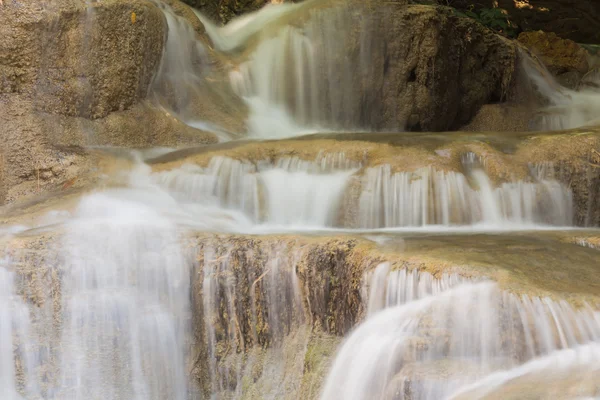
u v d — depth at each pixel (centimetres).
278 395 624
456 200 795
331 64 1143
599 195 828
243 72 1127
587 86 1488
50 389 646
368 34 1155
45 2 923
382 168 810
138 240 673
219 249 662
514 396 429
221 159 841
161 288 666
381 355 534
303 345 625
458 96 1248
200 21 1146
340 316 618
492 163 819
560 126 1291
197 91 1073
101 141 944
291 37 1131
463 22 1237
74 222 709
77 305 652
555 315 501
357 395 541
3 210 808
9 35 906
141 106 989
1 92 907
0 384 642
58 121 924
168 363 660
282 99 1127
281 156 856
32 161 886
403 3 1180
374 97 1166
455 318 527
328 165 837
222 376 653
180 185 834
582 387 423
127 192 819
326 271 626
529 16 1884
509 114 1285
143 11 987
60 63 931
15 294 646
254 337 651
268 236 664
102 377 653
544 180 822
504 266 557
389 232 743
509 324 512
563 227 808
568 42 1537
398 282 576
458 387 475
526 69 1357
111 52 961
